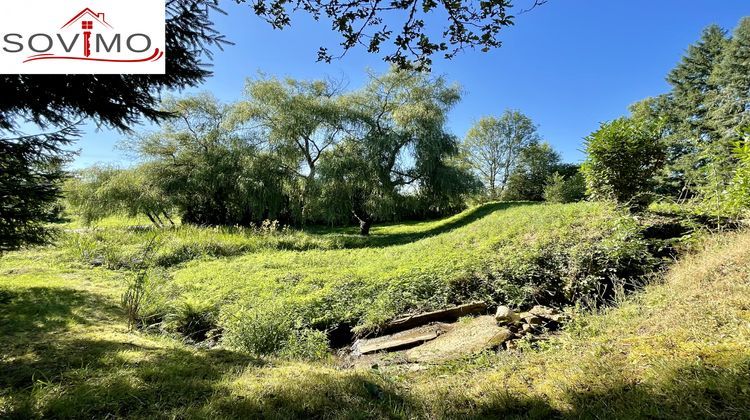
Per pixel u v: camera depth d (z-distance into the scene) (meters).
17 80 3.31
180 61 3.62
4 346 3.04
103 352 2.97
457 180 18.33
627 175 6.62
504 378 2.36
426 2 2.59
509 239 7.20
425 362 3.53
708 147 5.09
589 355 2.33
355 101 18.53
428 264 6.63
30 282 6.32
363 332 4.89
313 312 5.28
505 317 4.30
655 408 1.60
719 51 22.73
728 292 2.77
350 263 8.66
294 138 18.27
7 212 4.13
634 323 2.81
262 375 2.63
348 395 2.26
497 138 34.53
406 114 17.66
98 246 9.98
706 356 1.91
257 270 8.11
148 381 2.37
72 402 1.98
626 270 4.84
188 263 9.35
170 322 4.87
